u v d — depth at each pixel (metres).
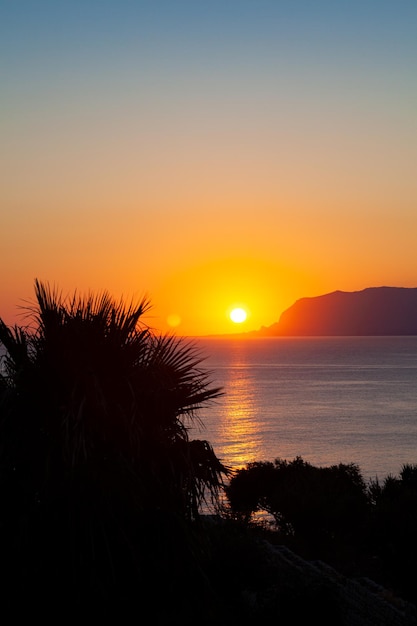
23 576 9.87
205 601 10.62
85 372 10.28
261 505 23.72
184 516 10.88
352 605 12.23
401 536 17.84
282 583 12.14
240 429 104.81
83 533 9.98
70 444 9.97
